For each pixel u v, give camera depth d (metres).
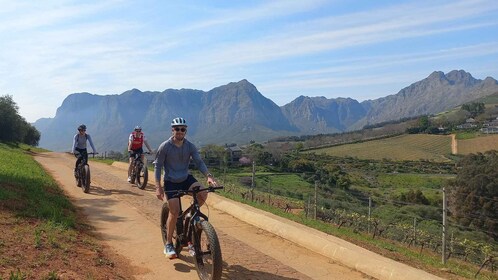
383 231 15.29
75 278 4.79
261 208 11.28
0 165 14.69
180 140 5.74
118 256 6.14
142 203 10.55
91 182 14.10
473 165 35.72
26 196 8.76
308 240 7.22
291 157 69.69
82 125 12.70
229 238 7.59
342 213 15.91
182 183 5.87
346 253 6.47
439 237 13.84
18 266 4.82
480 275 8.80
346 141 145.62
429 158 110.50
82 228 7.34
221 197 11.32
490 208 19.92
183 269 5.75
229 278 5.54
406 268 5.70
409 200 42.03
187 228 5.61
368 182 62.25
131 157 13.76
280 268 6.09
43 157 33.47
